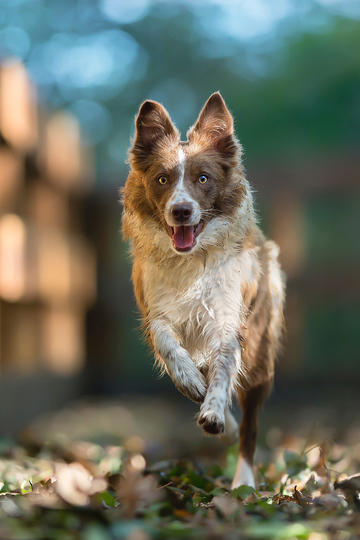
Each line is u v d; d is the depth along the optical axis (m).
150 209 5.48
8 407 9.45
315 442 6.91
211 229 5.34
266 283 5.73
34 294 10.27
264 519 3.89
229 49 31.30
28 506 3.72
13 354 9.99
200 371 5.53
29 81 10.40
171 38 31.39
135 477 4.59
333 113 25.50
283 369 13.38
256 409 5.76
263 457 6.96
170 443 8.34
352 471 5.92
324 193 13.52
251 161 13.59
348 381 13.61
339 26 26.66
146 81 31.39
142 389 14.11
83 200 13.63
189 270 5.36
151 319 5.41
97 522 3.53
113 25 31.86
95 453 6.99
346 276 13.15
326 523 3.69
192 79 31.39
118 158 31.09
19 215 10.07
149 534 3.40
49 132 11.42
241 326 5.36
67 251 12.11
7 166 9.62
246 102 27.05
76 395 12.67
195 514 4.04
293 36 29.61
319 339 22.02
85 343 13.57
